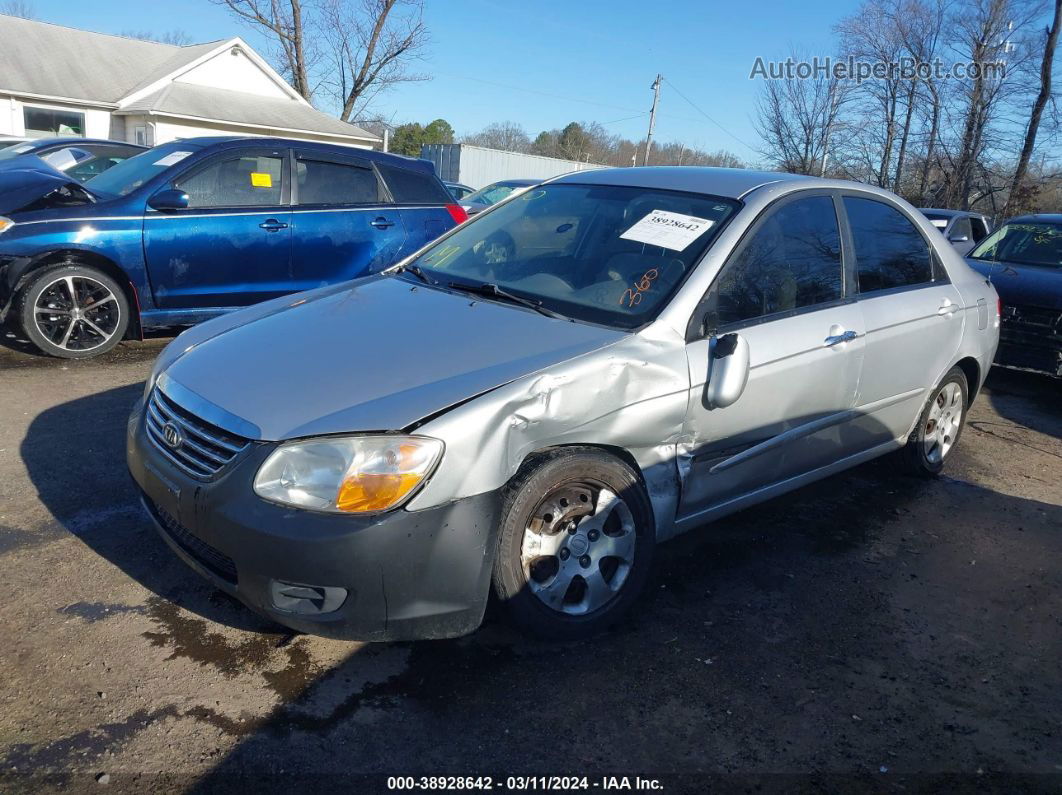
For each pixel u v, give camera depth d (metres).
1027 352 6.99
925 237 4.57
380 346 2.99
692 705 2.79
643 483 3.12
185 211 6.40
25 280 6.00
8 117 23.83
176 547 2.86
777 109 28.44
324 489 2.50
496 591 2.82
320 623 2.58
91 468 4.30
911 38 25.06
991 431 6.27
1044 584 3.85
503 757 2.50
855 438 4.12
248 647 2.92
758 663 3.06
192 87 27.08
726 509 3.53
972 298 4.75
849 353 3.82
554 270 3.60
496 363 2.83
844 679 3.01
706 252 3.38
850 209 4.09
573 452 2.89
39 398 5.34
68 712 2.55
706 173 4.00
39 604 3.08
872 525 4.34
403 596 2.58
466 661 2.93
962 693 2.99
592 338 3.03
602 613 3.08
